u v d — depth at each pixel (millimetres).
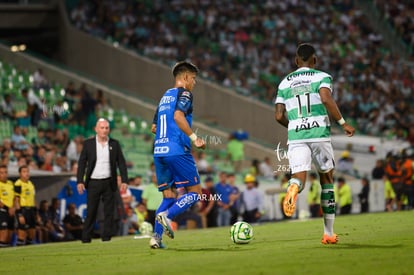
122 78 129000
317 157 35219
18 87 109938
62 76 121500
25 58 120812
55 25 135500
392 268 26031
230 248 37469
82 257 36906
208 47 132375
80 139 92750
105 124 51875
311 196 87312
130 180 76125
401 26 145250
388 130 120875
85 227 51719
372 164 106125
